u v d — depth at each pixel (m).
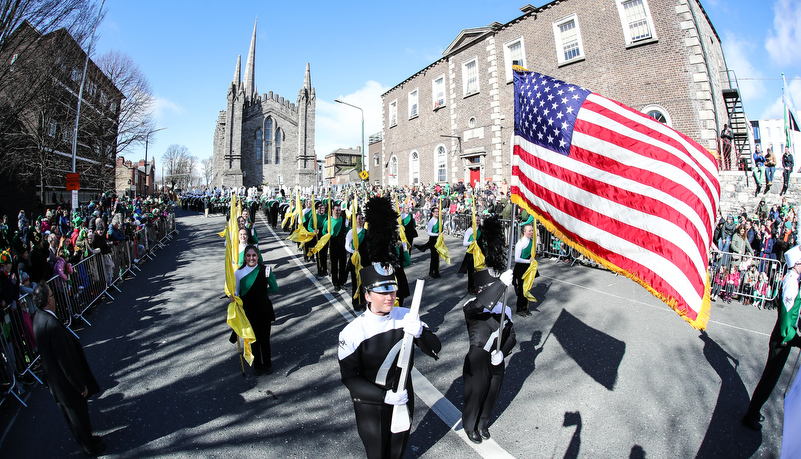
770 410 4.12
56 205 23.69
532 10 20.47
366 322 2.69
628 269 3.22
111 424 4.01
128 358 5.54
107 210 19.08
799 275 3.68
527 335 5.99
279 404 4.30
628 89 16.70
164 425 3.97
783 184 12.60
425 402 4.24
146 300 8.28
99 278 8.40
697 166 3.41
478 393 3.50
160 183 95.88
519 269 6.80
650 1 15.93
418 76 30.64
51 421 4.21
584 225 3.52
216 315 7.24
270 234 19.19
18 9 12.54
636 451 3.47
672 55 15.46
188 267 11.62
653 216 3.22
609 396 4.33
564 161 3.70
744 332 6.15
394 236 4.96
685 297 2.93
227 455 3.50
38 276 6.76
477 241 7.80
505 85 22.64
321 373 4.97
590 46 17.98
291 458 3.44
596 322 6.47
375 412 2.64
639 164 3.38
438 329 6.28
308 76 61.03
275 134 61.47
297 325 6.63
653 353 5.35
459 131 26.27
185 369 5.18
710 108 14.73
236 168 57.84
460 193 20.53
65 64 16.17
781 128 16.33
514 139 4.05
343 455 3.47
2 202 17.78
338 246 8.66
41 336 3.36
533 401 4.25
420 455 3.41
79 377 3.42
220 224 24.36
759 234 10.21
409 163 32.06
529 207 3.86
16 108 14.88
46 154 20.25
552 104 3.82
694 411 4.07
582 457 3.39
